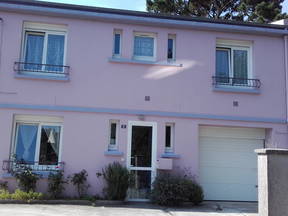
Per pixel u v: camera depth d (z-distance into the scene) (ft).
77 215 28.63
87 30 38.32
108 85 37.88
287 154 22.77
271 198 22.27
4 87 36.22
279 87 40.86
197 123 38.86
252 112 39.96
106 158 36.86
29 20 37.50
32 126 37.22
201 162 39.55
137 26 39.24
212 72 39.81
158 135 38.01
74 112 37.01
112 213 29.99
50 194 34.47
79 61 37.76
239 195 39.73
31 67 37.50
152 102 38.34
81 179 35.50
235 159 40.22
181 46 39.70
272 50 41.42
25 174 34.32
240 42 41.60
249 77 41.39
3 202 32.45
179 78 39.17
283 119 40.24
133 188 36.83
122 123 37.58
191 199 35.50
